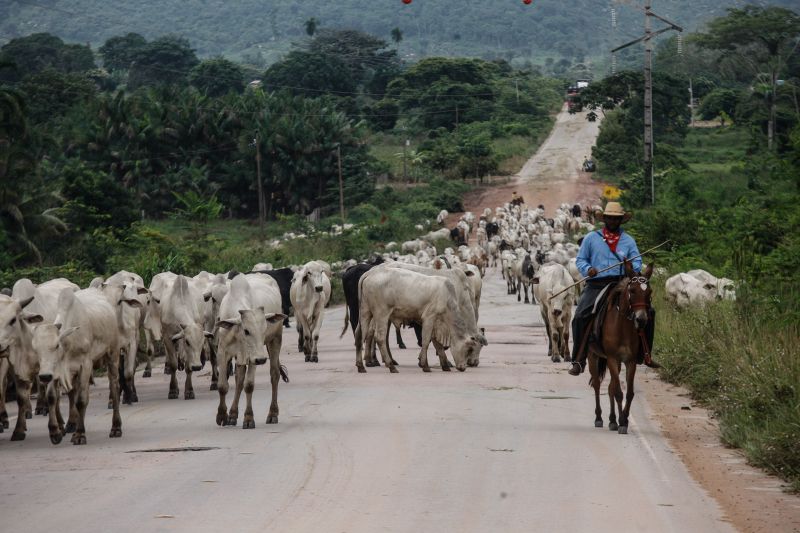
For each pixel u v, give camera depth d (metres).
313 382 16.70
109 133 75.19
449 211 79.69
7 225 32.34
